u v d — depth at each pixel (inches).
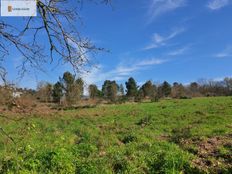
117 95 3038.9
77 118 1616.6
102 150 742.5
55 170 568.7
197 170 585.6
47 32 296.0
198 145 757.9
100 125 1315.2
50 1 292.8
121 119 1510.8
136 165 603.2
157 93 3203.7
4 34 286.7
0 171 538.6
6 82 279.1
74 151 700.7
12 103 287.7
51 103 2260.1
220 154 666.8
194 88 3629.4
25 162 581.3
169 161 592.7
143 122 1317.7
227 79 3609.7
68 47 298.5
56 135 988.6
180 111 1646.2
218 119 1270.9
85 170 561.0
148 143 765.9
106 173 564.4
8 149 657.6
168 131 1087.6
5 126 1107.3
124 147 753.6
